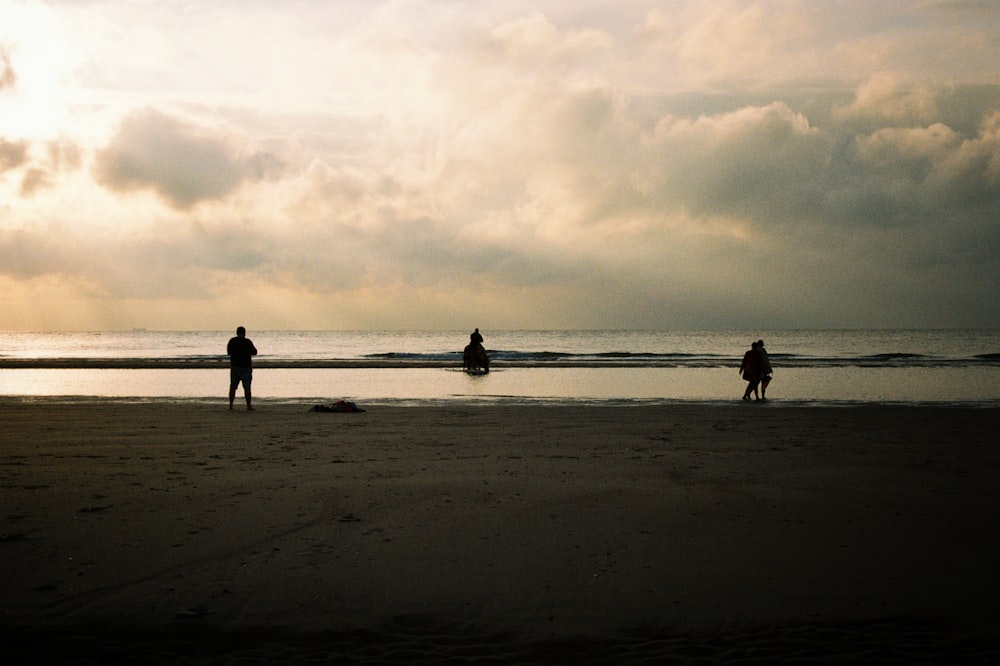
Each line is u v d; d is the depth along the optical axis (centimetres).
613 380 3112
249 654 419
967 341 10831
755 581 521
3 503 736
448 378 3253
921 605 481
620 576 530
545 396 2345
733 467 953
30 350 8006
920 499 761
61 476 882
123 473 903
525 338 14612
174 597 490
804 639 436
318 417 1595
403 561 561
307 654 420
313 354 6662
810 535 628
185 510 709
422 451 1095
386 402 2108
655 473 909
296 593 499
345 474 898
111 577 525
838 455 1061
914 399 2238
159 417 1593
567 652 423
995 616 464
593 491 798
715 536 625
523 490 802
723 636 441
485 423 1486
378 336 18412
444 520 675
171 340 13225
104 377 3366
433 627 453
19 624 452
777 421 1523
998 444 1179
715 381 3039
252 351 1769
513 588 509
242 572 536
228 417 1595
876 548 591
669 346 9281
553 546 598
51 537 615
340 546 596
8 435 1280
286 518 680
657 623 457
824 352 6888
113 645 428
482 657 417
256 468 941
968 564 553
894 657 415
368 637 440
